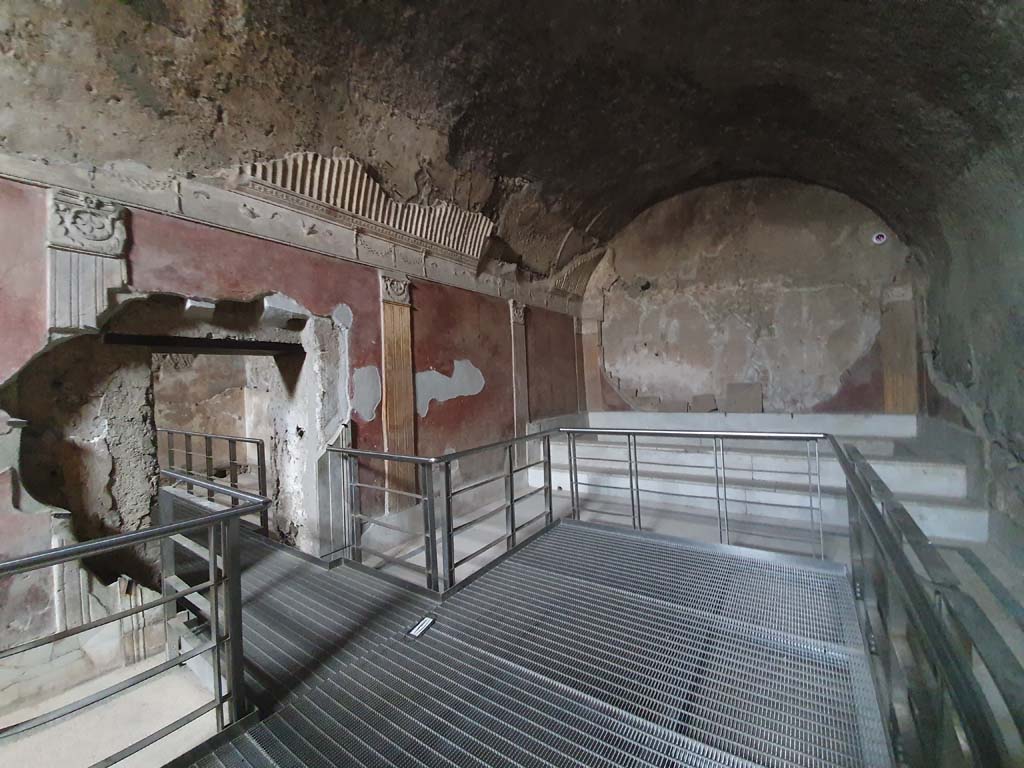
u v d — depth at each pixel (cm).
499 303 590
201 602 249
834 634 215
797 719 167
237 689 174
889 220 568
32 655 219
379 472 415
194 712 161
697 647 212
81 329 253
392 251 439
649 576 281
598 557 313
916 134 327
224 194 317
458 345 516
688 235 715
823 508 449
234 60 291
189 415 740
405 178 429
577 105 454
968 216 342
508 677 196
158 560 301
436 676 198
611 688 186
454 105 406
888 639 153
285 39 301
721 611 240
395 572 372
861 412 609
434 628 235
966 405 412
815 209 632
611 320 780
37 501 240
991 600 295
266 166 335
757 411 668
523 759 155
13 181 235
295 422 399
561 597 261
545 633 227
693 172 637
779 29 322
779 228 655
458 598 264
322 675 201
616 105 462
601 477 568
